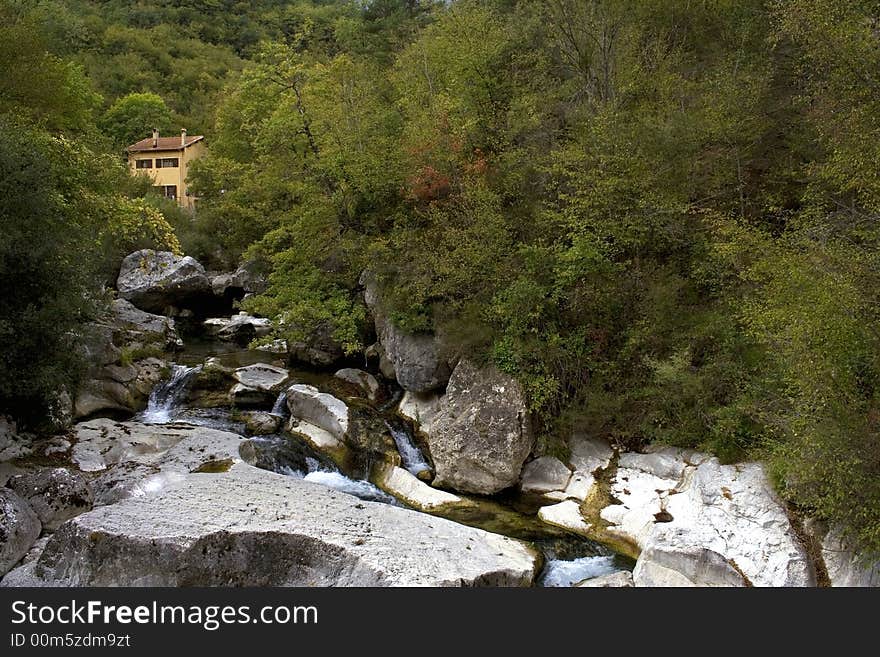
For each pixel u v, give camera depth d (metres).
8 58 19.97
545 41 23.28
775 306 11.57
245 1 98.38
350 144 20.95
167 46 81.38
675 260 16.66
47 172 14.36
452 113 20.67
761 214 16.97
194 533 9.63
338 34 41.16
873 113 12.24
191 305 35.19
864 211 13.39
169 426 16.94
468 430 15.24
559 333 16.38
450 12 26.03
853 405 9.29
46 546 10.05
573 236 16.12
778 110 17.20
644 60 20.02
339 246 20.53
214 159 35.56
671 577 10.62
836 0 12.72
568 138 19.91
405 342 18.53
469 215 17.59
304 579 9.66
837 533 10.12
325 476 15.92
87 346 18.53
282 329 21.88
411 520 11.59
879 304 9.67
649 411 14.89
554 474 14.92
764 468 11.72
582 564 11.91
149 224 21.84
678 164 16.25
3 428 14.55
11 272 13.14
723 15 21.08
